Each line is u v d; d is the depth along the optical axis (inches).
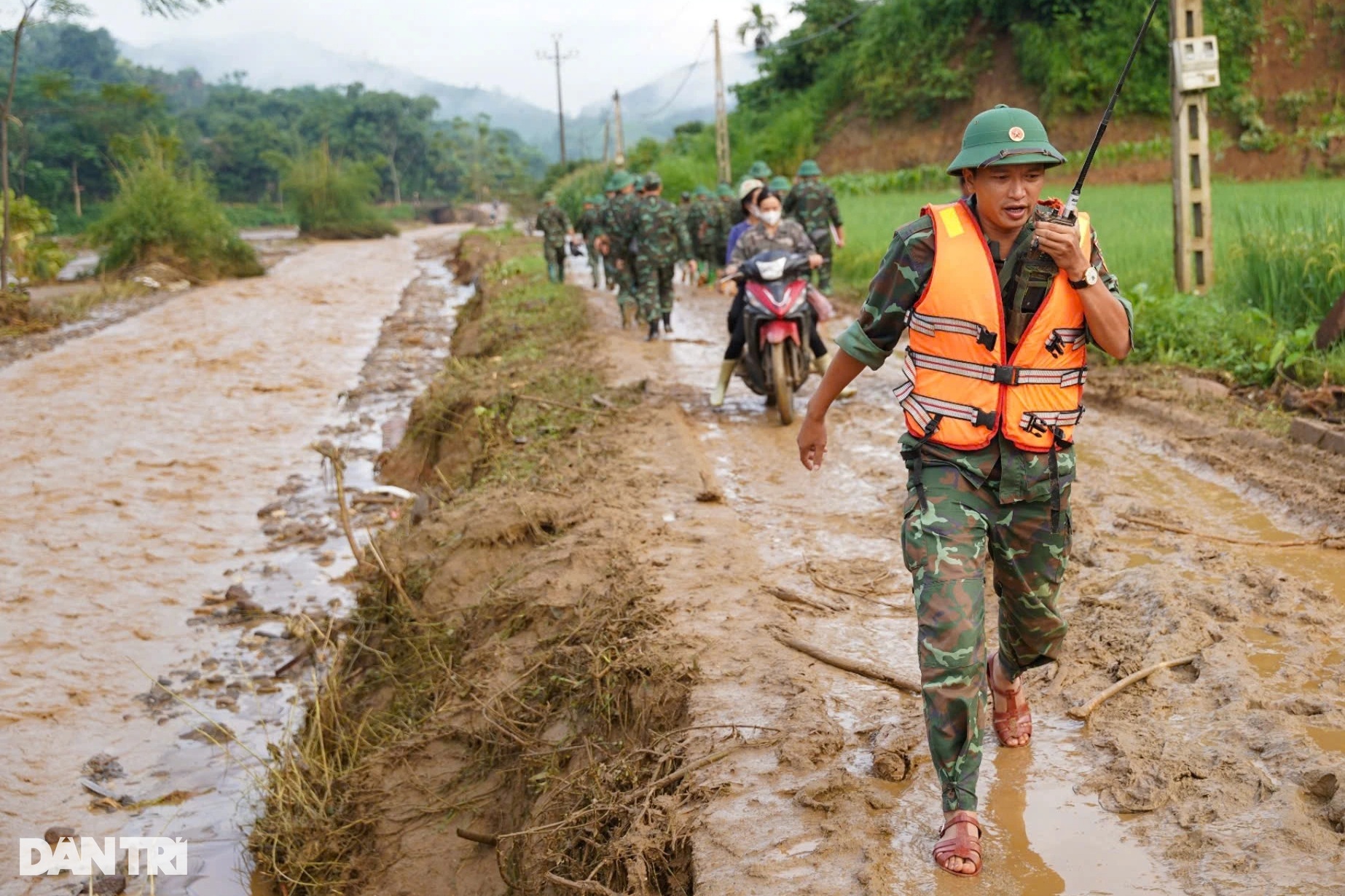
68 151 3759.8
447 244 2222.0
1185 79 467.5
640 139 2479.1
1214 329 402.0
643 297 582.2
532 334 633.0
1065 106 1708.9
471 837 207.9
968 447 131.6
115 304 1149.1
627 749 191.8
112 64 6550.2
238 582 386.9
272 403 656.4
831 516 285.4
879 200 1403.8
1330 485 260.5
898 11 1934.1
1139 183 1557.6
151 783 269.3
